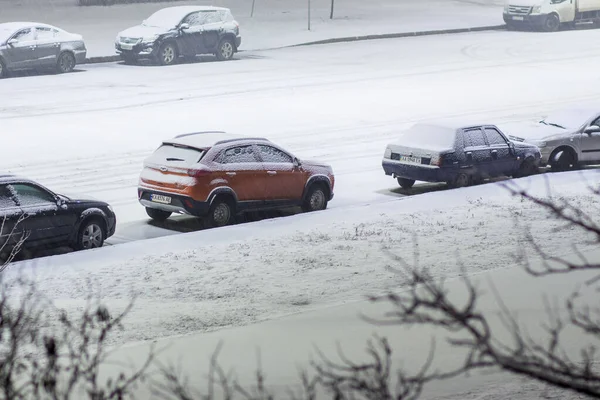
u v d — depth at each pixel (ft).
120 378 33.24
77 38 229.25
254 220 116.37
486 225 101.40
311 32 301.84
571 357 53.31
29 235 88.22
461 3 396.57
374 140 162.30
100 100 191.11
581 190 120.88
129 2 344.28
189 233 99.19
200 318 68.39
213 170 107.76
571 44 291.79
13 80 213.87
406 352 56.59
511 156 132.98
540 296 70.18
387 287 76.07
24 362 44.47
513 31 325.62
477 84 221.46
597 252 86.17
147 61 250.16
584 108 149.18
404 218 105.91
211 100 194.70
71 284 78.33
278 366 54.39
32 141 153.28
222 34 251.19
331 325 64.08
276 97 199.82
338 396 27.48
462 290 72.69
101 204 99.40
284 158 115.44
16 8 317.63
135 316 68.54
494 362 23.84
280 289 77.30
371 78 226.99
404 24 325.83
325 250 91.04
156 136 159.94
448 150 127.13
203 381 51.31
